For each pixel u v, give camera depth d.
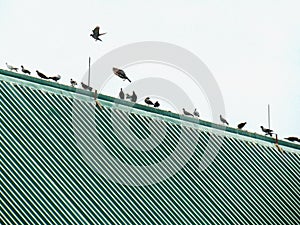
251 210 120.56
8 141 112.06
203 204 117.69
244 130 128.25
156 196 115.31
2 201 106.69
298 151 131.25
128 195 113.75
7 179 108.75
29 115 115.38
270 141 129.75
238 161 124.75
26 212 106.94
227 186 121.19
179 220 114.56
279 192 124.31
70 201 109.94
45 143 113.75
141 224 111.88
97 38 119.25
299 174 128.12
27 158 111.50
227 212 118.56
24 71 119.38
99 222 109.75
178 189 117.44
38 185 109.75
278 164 127.62
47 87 118.69
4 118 113.81
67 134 115.75
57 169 112.06
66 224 107.88
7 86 116.62
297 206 124.31
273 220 121.25
